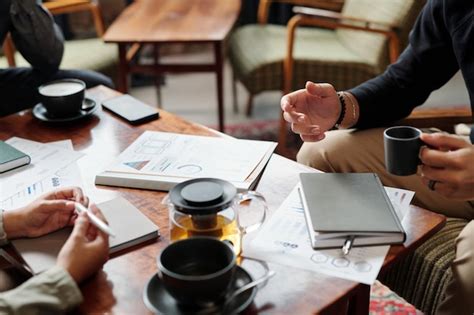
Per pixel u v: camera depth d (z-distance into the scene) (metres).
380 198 1.07
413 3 2.31
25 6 1.95
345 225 0.98
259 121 3.01
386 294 1.75
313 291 0.89
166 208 1.10
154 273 0.94
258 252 0.97
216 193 0.95
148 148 1.29
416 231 1.03
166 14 2.58
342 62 2.44
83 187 1.17
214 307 0.83
